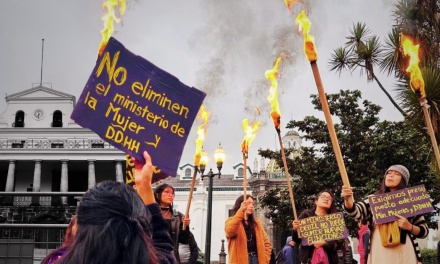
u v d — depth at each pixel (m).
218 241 60.16
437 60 10.71
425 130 9.39
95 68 3.38
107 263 1.90
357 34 11.65
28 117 59.03
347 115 27.58
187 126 3.48
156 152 3.40
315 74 4.23
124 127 3.38
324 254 6.59
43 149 56.16
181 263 7.03
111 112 3.38
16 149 56.09
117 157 55.88
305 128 28.53
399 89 9.59
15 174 59.47
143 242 1.99
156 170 3.96
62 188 55.59
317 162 27.44
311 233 6.57
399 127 26.08
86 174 60.47
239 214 6.79
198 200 60.59
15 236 14.23
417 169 23.86
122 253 1.92
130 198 2.04
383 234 5.02
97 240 1.90
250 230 7.00
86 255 1.90
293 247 9.37
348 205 4.81
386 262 5.00
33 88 59.59
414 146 24.03
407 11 10.60
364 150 26.31
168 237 2.74
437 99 8.77
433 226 21.45
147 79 3.45
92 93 3.37
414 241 5.04
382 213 5.02
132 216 1.99
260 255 7.00
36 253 15.18
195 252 7.20
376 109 27.44
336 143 4.51
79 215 1.97
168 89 3.47
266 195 29.20
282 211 28.27
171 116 3.46
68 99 59.59
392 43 10.46
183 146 3.46
